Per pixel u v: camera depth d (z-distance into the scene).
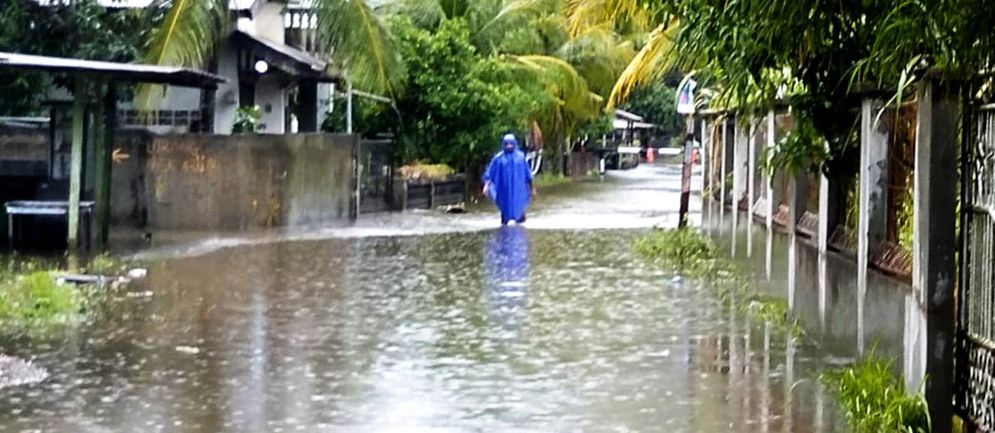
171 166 36.41
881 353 14.57
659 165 106.75
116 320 19.75
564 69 60.78
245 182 37.06
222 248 31.30
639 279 25.52
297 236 35.16
